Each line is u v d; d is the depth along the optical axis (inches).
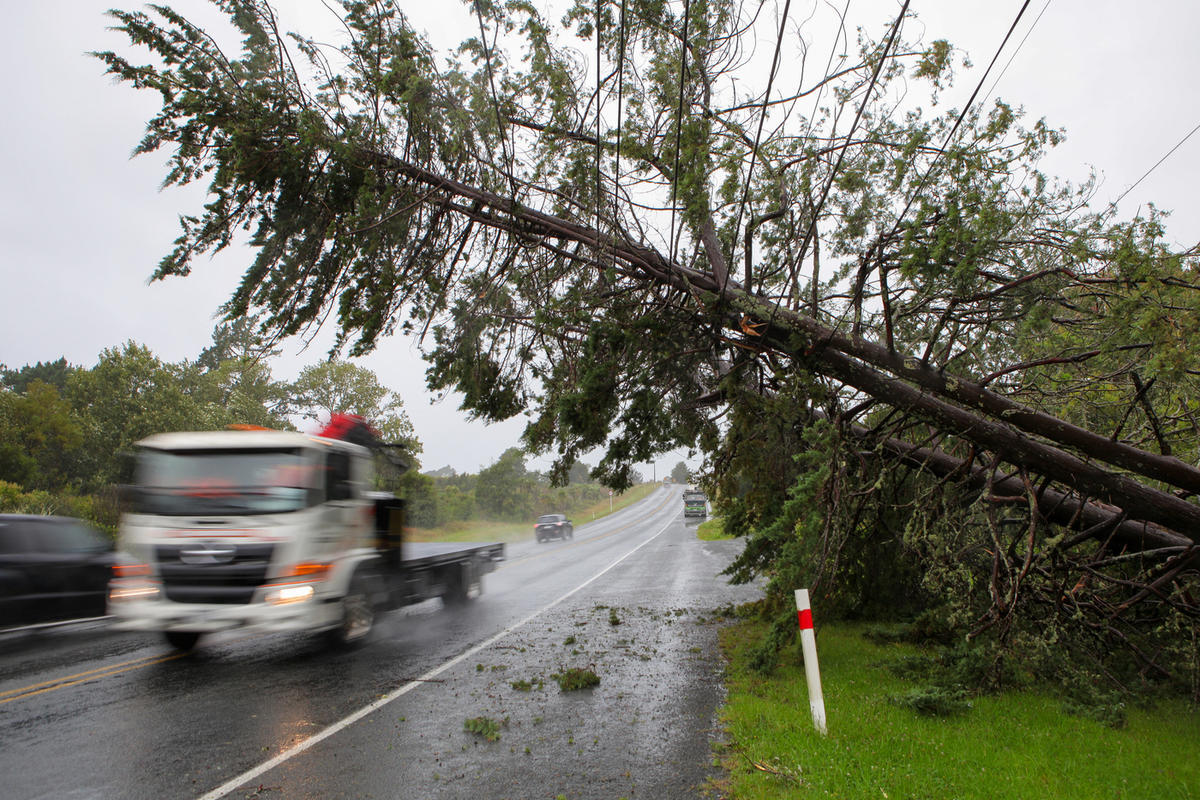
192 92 255.9
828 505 280.7
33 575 369.1
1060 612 263.0
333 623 309.7
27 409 1614.2
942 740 197.3
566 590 610.2
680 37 275.7
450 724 219.1
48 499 976.3
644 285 304.7
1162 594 250.7
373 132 290.0
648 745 199.8
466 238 322.7
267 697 248.1
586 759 187.9
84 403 1720.0
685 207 269.9
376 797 161.3
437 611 480.1
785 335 282.5
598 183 288.0
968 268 232.2
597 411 279.9
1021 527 280.1
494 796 162.9
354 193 287.9
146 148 265.6
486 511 2316.7
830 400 291.7
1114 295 222.5
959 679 257.3
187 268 276.2
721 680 281.1
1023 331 246.8
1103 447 239.1
